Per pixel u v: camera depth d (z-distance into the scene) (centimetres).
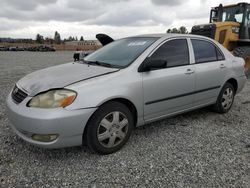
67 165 322
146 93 375
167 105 411
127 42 450
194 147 376
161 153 356
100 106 331
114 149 354
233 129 450
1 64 1579
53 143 307
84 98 315
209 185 285
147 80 374
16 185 281
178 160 337
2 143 376
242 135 423
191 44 459
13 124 335
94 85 328
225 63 512
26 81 361
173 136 414
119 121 353
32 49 4369
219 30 969
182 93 429
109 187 281
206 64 473
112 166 321
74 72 363
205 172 310
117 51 427
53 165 322
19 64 1589
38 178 295
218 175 304
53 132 302
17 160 331
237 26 1027
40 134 304
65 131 307
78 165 322
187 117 509
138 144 383
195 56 459
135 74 366
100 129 336
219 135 421
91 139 331
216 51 509
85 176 300
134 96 360
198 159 340
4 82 876
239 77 547
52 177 297
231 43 1023
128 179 295
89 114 319
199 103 471
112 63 392
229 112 547
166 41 421
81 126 316
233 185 286
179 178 298
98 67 380
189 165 325
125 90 348
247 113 542
